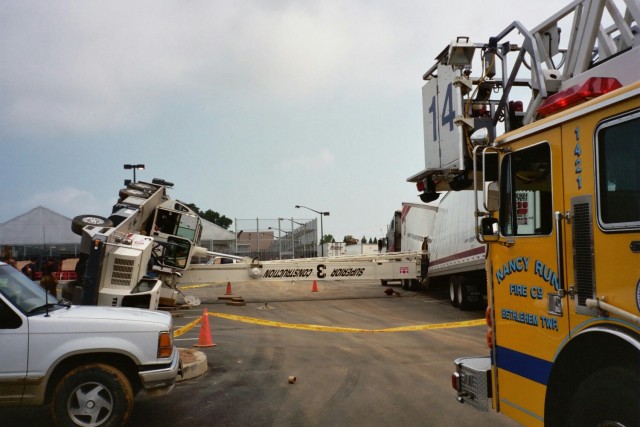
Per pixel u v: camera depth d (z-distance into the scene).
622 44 6.00
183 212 18.86
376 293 24.92
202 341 10.98
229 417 6.34
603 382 3.38
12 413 6.41
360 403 6.88
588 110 3.55
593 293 3.47
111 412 5.46
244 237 47.00
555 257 3.88
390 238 28.89
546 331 3.97
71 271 30.50
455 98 7.21
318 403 6.90
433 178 8.43
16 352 5.36
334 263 22.27
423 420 6.16
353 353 10.21
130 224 14.80
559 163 3.86
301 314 17.31
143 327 5.73
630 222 3.21
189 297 19.39
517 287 4.34
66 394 5.42
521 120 6.60
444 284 22.53
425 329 13.29
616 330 3.24
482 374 4.82
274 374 8.51
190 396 7.24
